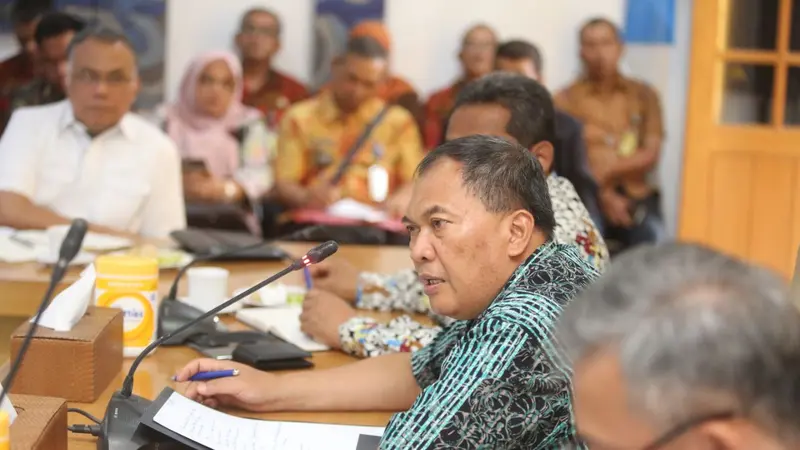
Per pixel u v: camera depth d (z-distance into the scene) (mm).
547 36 9297
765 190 8938
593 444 1163
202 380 2584
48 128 5434
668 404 1086
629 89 9141
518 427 2084
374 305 3756
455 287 2258
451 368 2148
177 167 5707
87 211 5473
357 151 8430
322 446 2344
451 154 2275
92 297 2918
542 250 2281
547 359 2086
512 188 2238
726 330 1088
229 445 2244
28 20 8586
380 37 8508
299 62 9070
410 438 2082
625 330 1132
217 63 8398
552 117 3312
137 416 2250
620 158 9078
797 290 2398
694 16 8906
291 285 4000
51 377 2512
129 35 8891
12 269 3922
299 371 2904
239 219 8234
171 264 4211
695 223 9031
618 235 9086
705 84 8922
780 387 1084
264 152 8594
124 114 5559
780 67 8828
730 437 1082
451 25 9266
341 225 6953
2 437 1757
